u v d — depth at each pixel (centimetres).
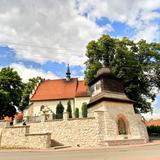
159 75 3791
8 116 4431
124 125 2811
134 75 3531
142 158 1304
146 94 3803
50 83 5228
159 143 2645
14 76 4547
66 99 4672
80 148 2297
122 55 3559
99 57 3822
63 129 2684
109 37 3772
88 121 2623
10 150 2309
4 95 4072
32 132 2825
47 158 1432
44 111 4403
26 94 5331
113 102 2844
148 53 3756
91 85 3291
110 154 1599
